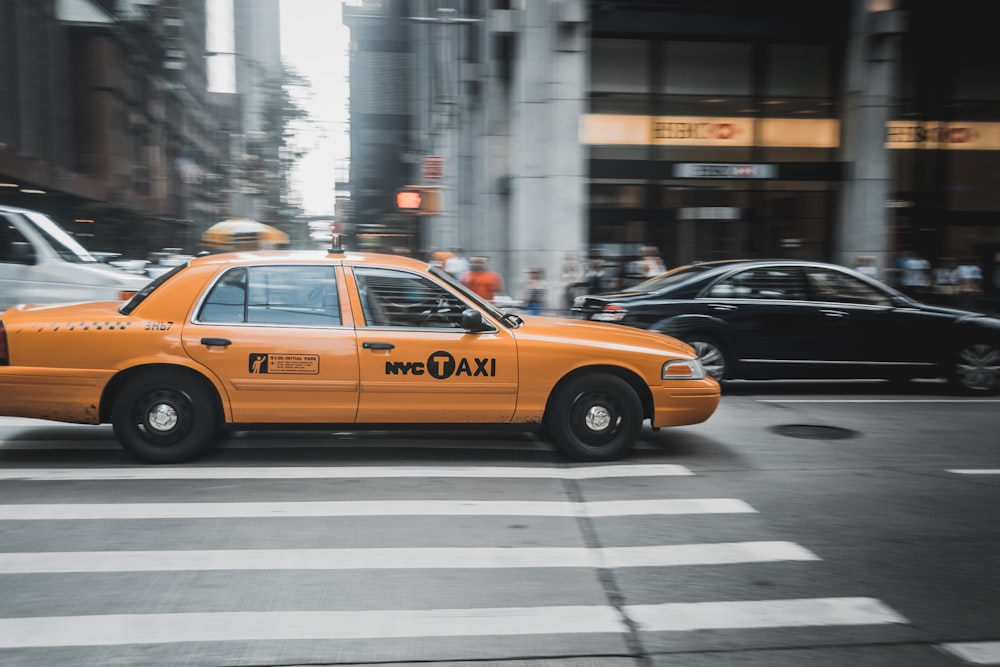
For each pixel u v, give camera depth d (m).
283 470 6.32
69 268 10.45
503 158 23.30
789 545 4.86
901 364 10.40
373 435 7.59
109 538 4.80
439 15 19.75
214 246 24.64
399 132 61.31
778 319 10.20
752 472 6.55
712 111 21.70
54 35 43.62
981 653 3.55
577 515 5.38
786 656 3.51
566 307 16.08
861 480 6.36
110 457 6.61
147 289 6.57
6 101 35.41
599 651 3.52
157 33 53.72
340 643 3.55
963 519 5.41
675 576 4.36
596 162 21.45
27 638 3.54
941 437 7.98
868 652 3.55
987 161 23.12
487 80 23.16
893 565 4.57
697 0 20.69
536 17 17.91
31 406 6.20
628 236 21.75
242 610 3.86
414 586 4.17
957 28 22.30
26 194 34.28
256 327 6.32
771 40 21.38
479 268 14.82
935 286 19.48
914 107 22.84
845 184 20.58
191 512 5.28
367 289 6.50
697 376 6.89
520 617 3.83
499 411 6.54
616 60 21.38
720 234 21.89
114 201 41.91
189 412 6.32
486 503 5.59
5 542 4.71
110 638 3.56
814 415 9.09
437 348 6.41
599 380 6.68
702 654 3.51
